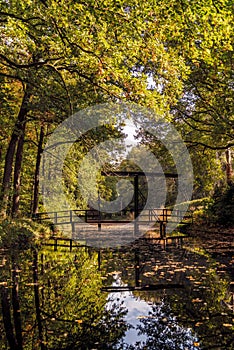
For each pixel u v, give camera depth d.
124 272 8.91
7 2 9.45
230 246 13.07
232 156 22.62
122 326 5.25
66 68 9.95
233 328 5.12
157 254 11.85
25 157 21.92
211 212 18.86
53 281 7.95
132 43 7.46
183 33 7.39
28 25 9.27
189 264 9.83
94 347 4.54
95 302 6.41
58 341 4.75
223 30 7.36
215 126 14.30
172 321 5.42
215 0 6.98
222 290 7.00
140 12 6.81
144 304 6.27
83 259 10.94
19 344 4.71
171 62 8.16
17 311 5.98
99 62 7.90
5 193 14.71
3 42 11.90
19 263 10.14
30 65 9.77
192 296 6.66
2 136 16.92
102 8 6.62
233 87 14.05
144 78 8.50
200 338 4.79
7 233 13.07
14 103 15.88
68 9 6.81
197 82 14.67
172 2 6.71
